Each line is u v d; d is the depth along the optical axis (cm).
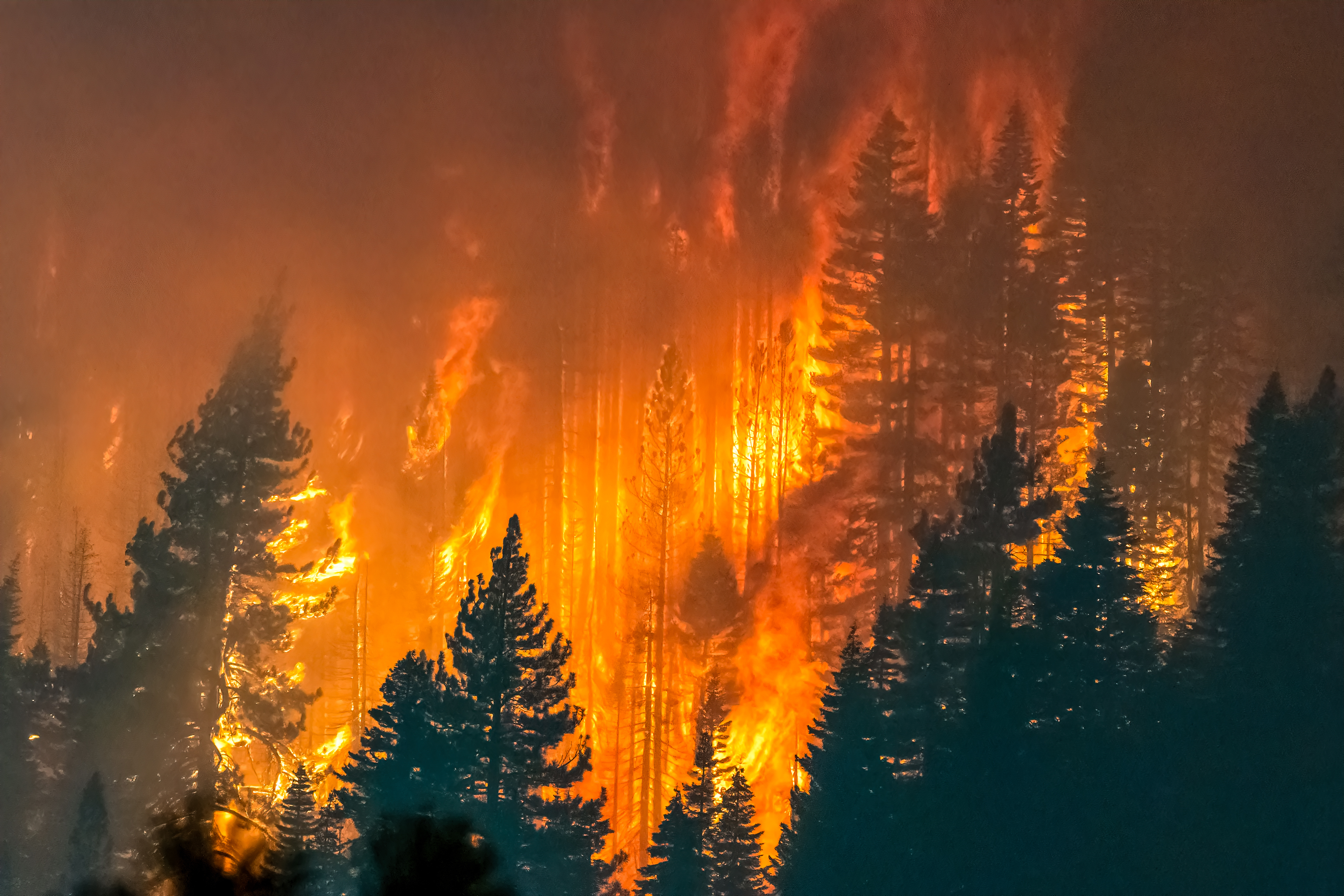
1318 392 3039
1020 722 2856
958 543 3142
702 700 4469
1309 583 2861
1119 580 2970
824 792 2941
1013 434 3203
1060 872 2667
